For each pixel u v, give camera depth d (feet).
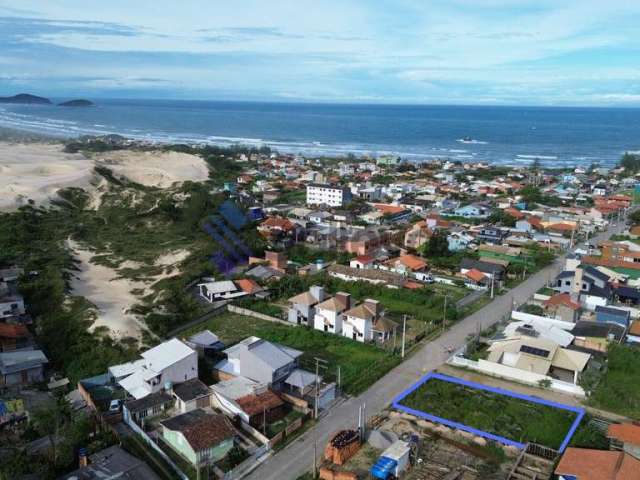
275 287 257.55
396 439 140.05
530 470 128.36
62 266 274.57
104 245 327.67
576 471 121.08
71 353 188.44
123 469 120.88
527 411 156.87
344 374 178.91
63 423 144.77
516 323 212.02
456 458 134.62
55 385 170.50
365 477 126.21
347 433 139.33
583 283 252.21
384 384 173.68
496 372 180.75
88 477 118.01
